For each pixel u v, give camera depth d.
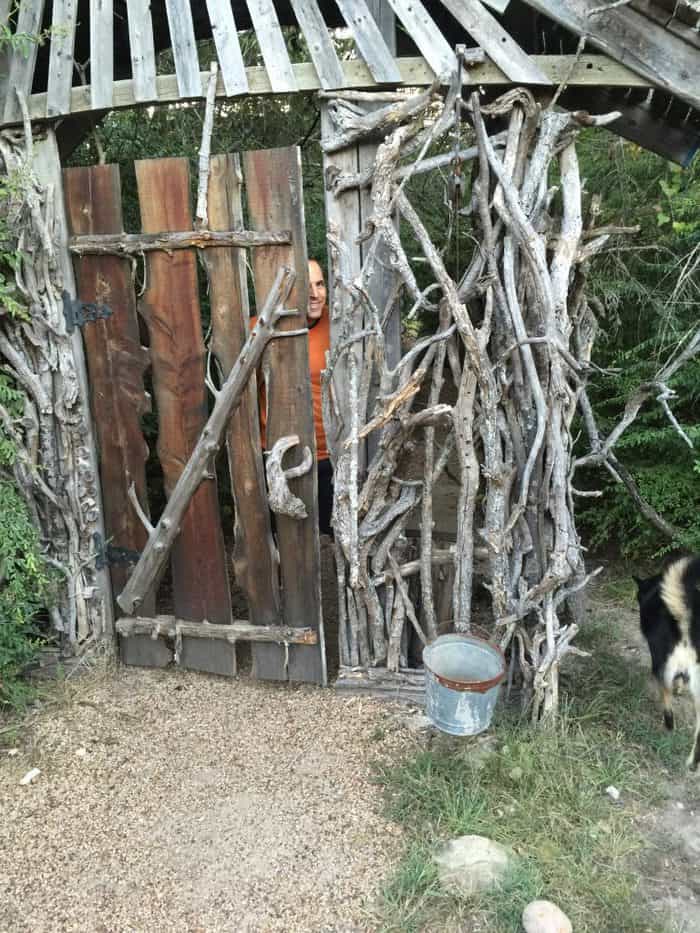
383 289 3.12
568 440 3.28
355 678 3.52
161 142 4.86
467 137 4.35
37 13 3.19
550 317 2.79
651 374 4.73
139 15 3.10
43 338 3.40
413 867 2.47
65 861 2.61
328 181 3.06
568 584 3.36
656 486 4.57
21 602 3.36
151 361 3.45
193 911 2.39
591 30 2.82
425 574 3.32
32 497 3.53
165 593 4.52
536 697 3.13
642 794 2.88
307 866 2.55
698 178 4.79
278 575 3.57
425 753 3.03
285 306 3.21
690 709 3.40
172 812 2.82
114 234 3.32
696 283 4.86
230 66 3.04
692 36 2.80
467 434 3.08
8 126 3.29
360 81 2.98
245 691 3.61
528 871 2.45
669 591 3.01
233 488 3.49
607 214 5.09
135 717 3.40
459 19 2.89
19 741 3.24
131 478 3.62
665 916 2.36
